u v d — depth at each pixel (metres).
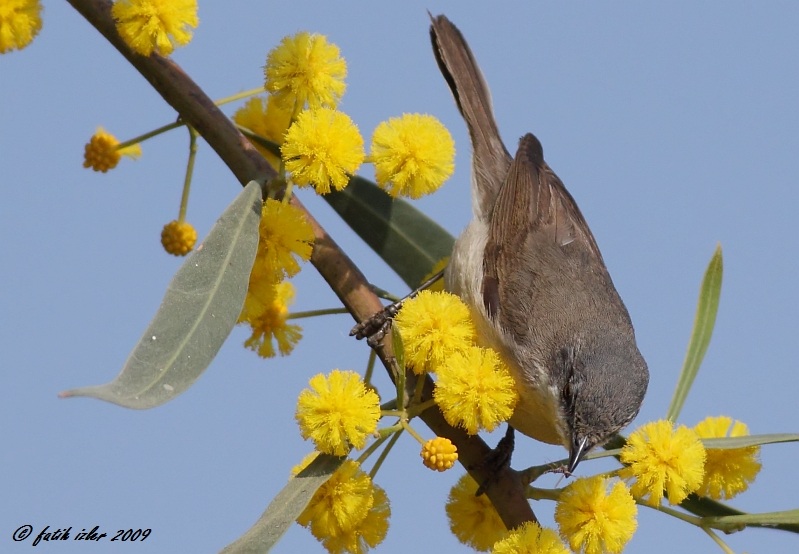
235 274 5.57
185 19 6.70
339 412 5.45
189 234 7.47
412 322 6.27
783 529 6.01
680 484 5.83
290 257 6.44
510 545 5.63
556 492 6.20
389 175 6.94
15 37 7.06
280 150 7.08
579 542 5.73
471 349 6.24
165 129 7.23
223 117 6.96
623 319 9.64
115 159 7.66
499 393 6.13
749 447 6.45
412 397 6.41
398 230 8.57
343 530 5.77
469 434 6.11
